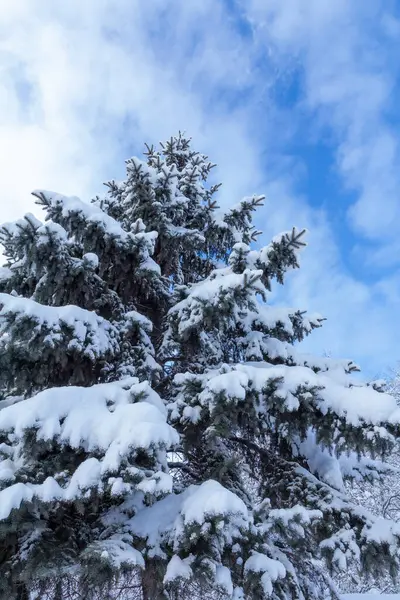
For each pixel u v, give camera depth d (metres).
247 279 4.64
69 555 3.43
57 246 4.79
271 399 4.12
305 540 4.26
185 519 3.21
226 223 7.95
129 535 3.49
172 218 7.66
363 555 4.46
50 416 3.47
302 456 5.97
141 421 3.30
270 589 3.39
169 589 3.66
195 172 8.09
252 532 3.55
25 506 3.04
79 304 5.88
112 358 5.56
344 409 4.33
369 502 15.37
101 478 3.11
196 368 6.55
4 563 3.47
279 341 6.34
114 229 5.56
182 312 5.70
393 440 3.92
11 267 5.41
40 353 4.40
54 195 5.52
